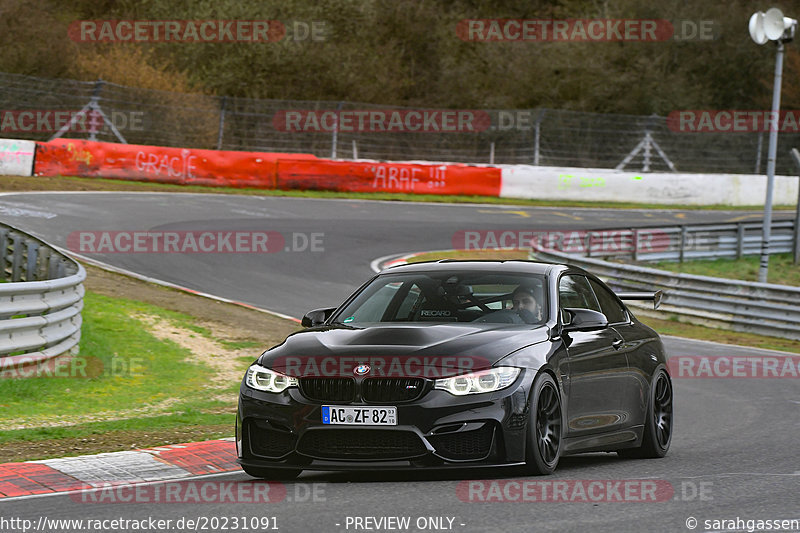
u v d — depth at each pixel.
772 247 113.31
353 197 127.25
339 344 24.70
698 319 80.38
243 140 151.12
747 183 156.50
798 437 34.72
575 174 145.75
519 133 178.12
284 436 24.38
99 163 117.94
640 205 148.38
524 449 24.11
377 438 23.58
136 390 43.50
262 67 174.50
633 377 29.62
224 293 70.62
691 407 43.38
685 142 186.50
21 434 32.34
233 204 110.44
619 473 26.45
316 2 187.38
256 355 53.50
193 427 35.31
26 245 59.53
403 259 89.88
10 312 41.09
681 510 21.41
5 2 146.75
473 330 25.45
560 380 25.75
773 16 87.44
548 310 27.17
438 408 23.33
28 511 21.86
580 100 199.25
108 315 57.91
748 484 24.77
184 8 178.88
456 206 127.44
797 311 73.94
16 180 107.69
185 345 53.91
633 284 85.31
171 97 144.50
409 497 22.56
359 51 187.38
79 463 27.77
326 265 84.44
